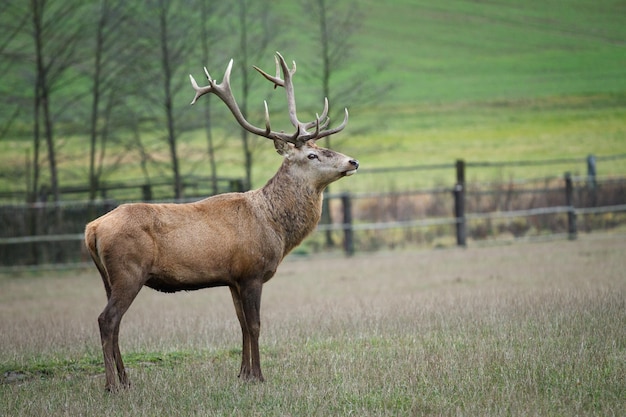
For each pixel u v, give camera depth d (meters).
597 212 91.69
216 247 30.02
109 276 28.89
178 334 39.69
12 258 85.44
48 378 31.70
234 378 30.34
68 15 102.56
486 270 65.25
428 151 162.25
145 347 36.41
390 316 41.75
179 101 107.00
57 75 96.62
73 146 155.38
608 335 32.84
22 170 120.25
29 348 36.75
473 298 46.59
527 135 169.25
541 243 86.56
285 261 84.50
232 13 109.81
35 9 92.50
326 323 40.56
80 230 87.19
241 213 31.06
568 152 152.75
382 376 28.98
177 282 29.83
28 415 25.83
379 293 55.62
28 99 99.88
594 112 181.62
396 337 36.41
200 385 29.22
